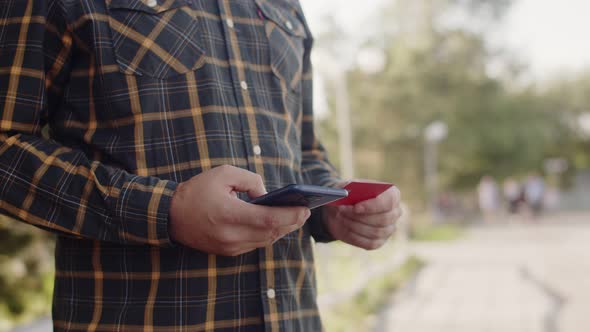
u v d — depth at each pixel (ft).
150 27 4.14
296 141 4.74
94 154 4.09
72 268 4.08
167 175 4.00
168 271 3.93
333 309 20.26
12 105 3.83
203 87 4.15
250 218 3.41
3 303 14.29
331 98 73.82
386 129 93.30
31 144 3.80
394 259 36.32
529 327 19.81
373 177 93.25
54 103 4.18
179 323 3.89
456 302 25.08
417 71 96.32
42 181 3.69
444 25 103.50
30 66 3.90
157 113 4.04
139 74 4.04
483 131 106.93
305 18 5.32
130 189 3.65
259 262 4.13
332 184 4.78
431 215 86.22
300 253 4.47
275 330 4.09
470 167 118.11
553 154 150.51
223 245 3.48
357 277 27.02
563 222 87.15
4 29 3.95
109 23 4.08
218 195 3.45
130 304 3.93
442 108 95.91
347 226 4.67
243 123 4.26
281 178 4.37
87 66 4.10
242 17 4.57
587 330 19.12
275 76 4.62
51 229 3.73
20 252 13.35
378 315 22.29
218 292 3.99
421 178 94.38
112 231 3.65
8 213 3.75
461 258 42.93
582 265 36.40
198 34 4.25
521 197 92.22
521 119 115.24
